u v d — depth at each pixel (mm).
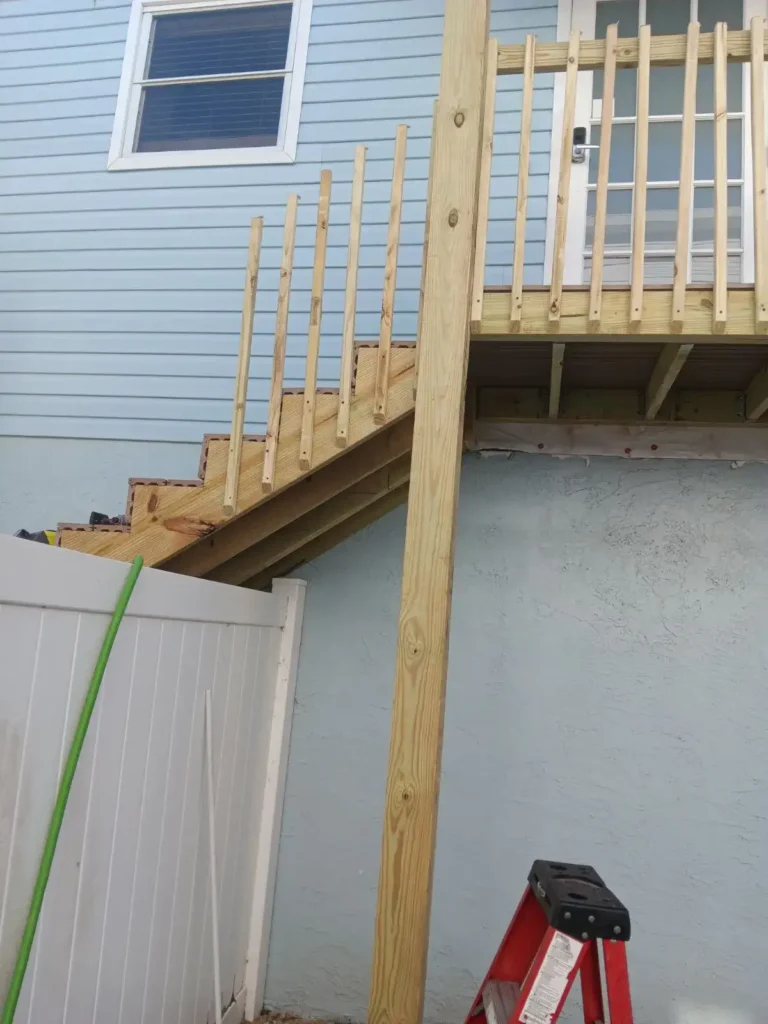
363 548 3533
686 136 2361
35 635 1592
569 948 1831
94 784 1861
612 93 2445
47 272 4199
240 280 3992
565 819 3211
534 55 2498
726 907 3064
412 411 2764
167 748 2273
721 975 3029
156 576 2137
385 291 2539
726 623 3205
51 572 1629
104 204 4199
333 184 3941
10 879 1527
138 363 4027
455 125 2369
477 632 3371
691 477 3309
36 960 1643
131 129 4293
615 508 3348
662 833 3141
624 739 3215
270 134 4164
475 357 2873
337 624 3502
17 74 4438
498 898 3207
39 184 4289
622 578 3303
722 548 3250
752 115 2365
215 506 2604
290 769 3434
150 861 2189
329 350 3826
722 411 3238
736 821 3102
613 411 3309
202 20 4367
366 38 4031
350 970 3273
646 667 3234
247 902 3141
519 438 3395
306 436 2523
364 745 3402
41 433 4059
